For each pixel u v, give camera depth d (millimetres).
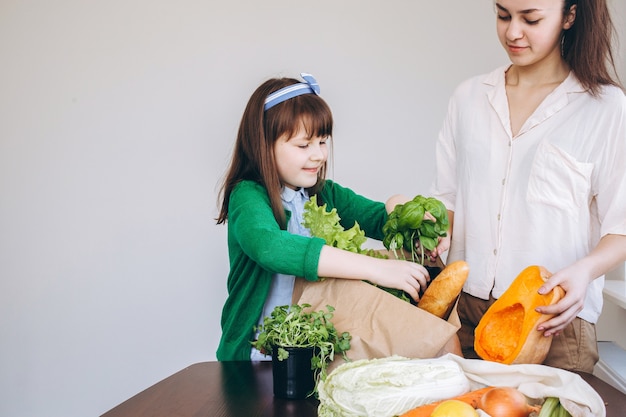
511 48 1655
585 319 1706
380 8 3281
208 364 1667
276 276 1934
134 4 3303
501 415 1125
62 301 3406
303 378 1413
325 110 1855
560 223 1715
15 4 3312
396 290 1598
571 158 1675
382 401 1216
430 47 3285
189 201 3367
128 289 3398
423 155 3342
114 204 3379
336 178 3363
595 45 1646
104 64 3330
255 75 3320
